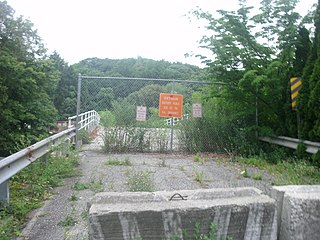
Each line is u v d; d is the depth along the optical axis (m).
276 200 2.74
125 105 11.11
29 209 4.48
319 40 8.00
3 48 12.43
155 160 9.20
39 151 6.33
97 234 2.34
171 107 10.81
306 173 6.82
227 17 9.86
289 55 9.85
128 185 5.68
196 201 2.59
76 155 8.26
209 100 11.39
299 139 8.48
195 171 7.48
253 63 10.09
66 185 5.90
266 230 2.54
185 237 2.42
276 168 7.67
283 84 9.76
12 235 3.58
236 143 10.33
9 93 12.47
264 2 9.69
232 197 2.79
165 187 5.76
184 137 11.13
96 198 2.78
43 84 13.66
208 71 10.48
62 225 3.87
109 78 11.02
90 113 15.36
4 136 11.96
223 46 9.95
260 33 9.98
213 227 2.41
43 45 14.02
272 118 10.27
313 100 7.48
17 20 13.17
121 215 2.37
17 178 5.86
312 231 2.48
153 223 2.40
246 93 10.36
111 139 10.73
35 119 13.15
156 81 11.27
